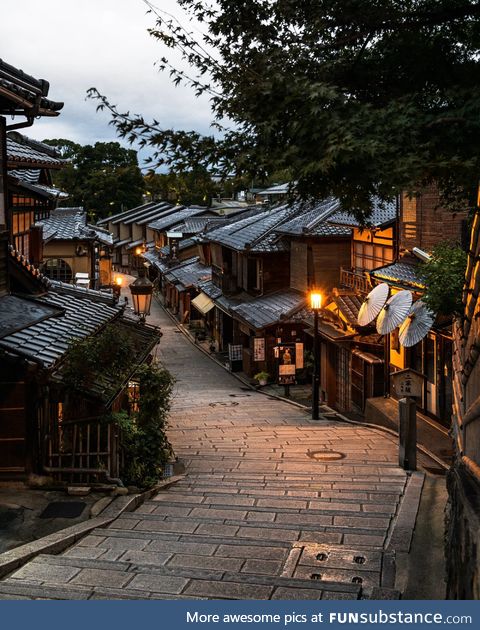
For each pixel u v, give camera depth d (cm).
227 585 707
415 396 1673
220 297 4150
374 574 773
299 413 2430
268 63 657
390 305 1808
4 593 677
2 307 1341
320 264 2953
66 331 1349
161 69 656
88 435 1155
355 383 2452
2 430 1141
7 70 1181
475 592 459
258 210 4875
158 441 1281
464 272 1168
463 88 648
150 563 805
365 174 593
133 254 8806
